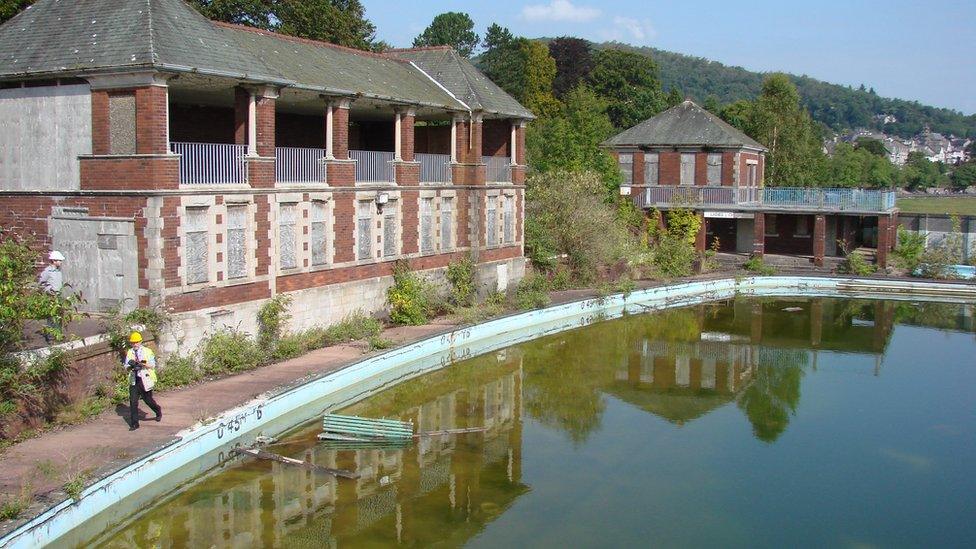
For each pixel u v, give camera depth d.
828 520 16.03
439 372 26.28
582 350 30.22
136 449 15.45
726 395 24.78
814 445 20.45
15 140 21.55
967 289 44.03
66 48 20.70
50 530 12.88
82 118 20.75
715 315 37.75
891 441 20.83
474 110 32.97
